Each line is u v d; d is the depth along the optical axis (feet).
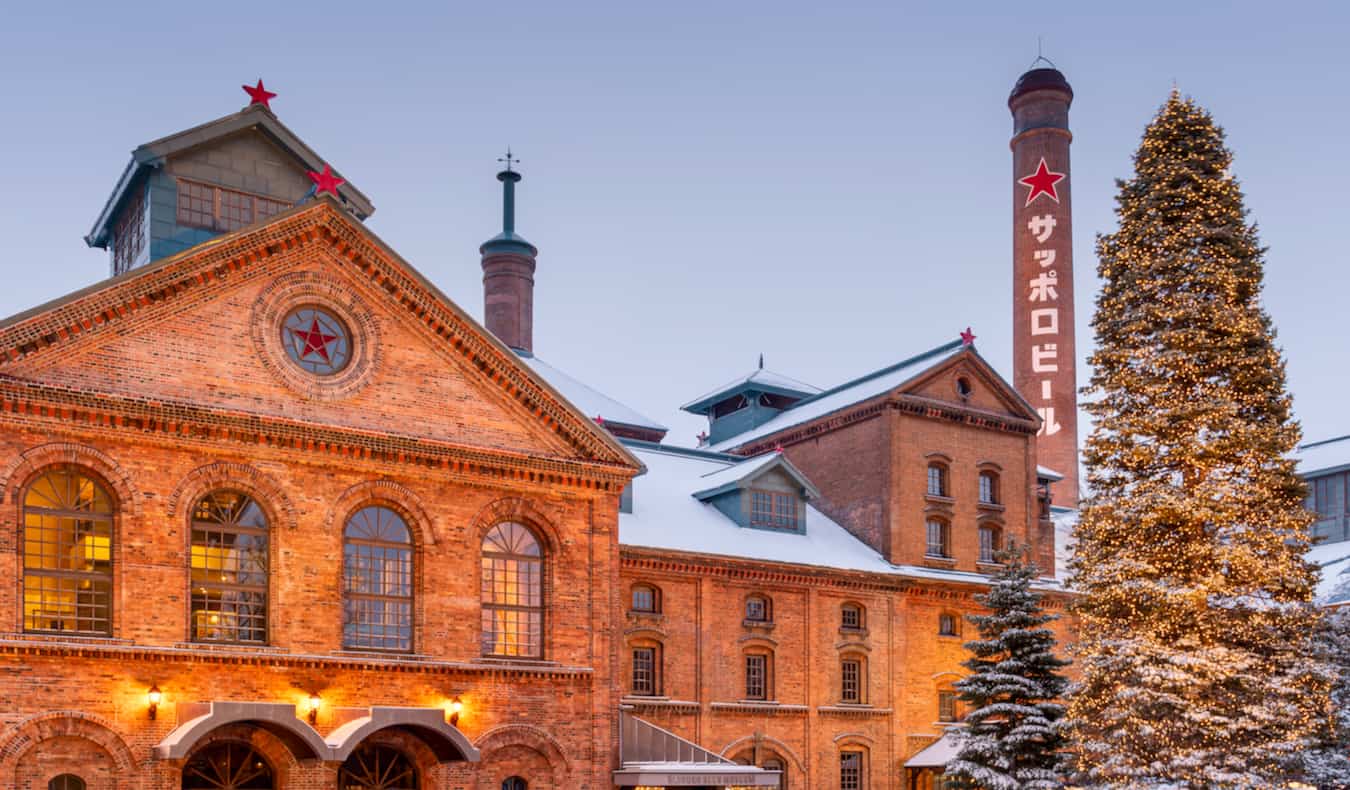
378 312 96.02
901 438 147.64
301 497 90.17
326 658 88.74
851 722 134.31
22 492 80.23
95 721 79.82
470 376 99.45
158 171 99.40
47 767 78.48
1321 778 111.34
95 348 83.97
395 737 92.43
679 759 105.40
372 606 92.84
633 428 159.43
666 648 124.47
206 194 101.60
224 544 87.51
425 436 96.43
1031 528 156.04
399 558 94.48
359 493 92.79
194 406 85.87
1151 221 111.14
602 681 100.94
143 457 84.48
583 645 100.89
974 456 153.58
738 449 168.35
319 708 88.02
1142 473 108.88
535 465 100.01
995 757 115.14
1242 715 99.86
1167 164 111.24
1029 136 268.21
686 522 135.13
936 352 157.48
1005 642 119.03
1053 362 260.01
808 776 130.11
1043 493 163.32
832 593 135.95
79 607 81.61
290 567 88.94
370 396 94.53
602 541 103.19
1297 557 104.99
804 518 144.25
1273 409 107.76
